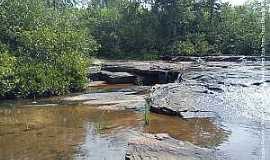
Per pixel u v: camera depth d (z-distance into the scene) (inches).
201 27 2126.0
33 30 1042.7
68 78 972.6
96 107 760.3
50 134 572.7
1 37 1015.6
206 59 1648.6
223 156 437.7
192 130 569.0
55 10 1341.0
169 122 623.5
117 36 1993.1
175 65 1365.7
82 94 935.7
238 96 772.0
